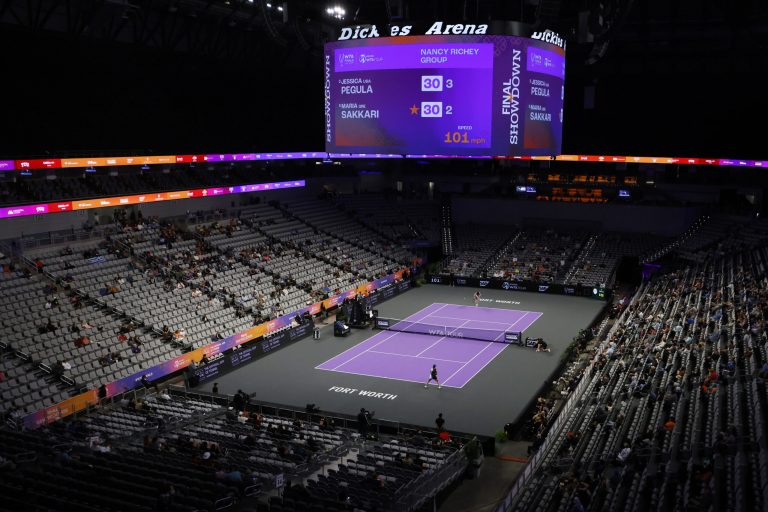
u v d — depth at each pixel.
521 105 35.41
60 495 21.66
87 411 35.31
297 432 32.09
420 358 45.91
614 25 35.62
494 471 30.25
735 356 33.06
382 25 35.81
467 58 35.09
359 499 23.59
